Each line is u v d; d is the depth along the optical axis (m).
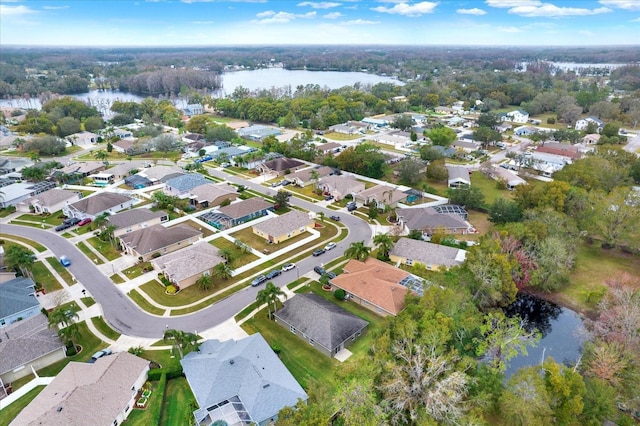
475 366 45.59
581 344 58.22
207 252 74.44
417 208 92.31
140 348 52.78
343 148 157.25
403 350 44.22
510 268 62.34
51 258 77.31
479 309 62.66
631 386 44.81
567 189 85.50
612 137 154.62
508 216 85.06
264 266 74.06
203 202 100.56
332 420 40.09
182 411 44.66
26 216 97.88
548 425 40.06
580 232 77.75
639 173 108.94
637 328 50.34
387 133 175.75
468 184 109.38
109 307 62.69
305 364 51.41
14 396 46.22
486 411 43.91
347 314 57.72
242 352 48.91
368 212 97.81
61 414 40.28
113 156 147.00
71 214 95.81
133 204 102.19
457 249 74.62
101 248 81.12
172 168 126.06
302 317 56.81
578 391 41.38
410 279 65.69
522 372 42.38
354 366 45.69
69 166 126.56
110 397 43.31
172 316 60.72
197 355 50.12
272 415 42.59
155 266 72.94
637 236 74.88
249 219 93.69
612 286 64.06
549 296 69.12
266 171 126.62
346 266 70.81
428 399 40.47
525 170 128.25
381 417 37.59
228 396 44.75
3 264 72.38
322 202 104.25
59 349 52.03
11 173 124.75
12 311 58.12
